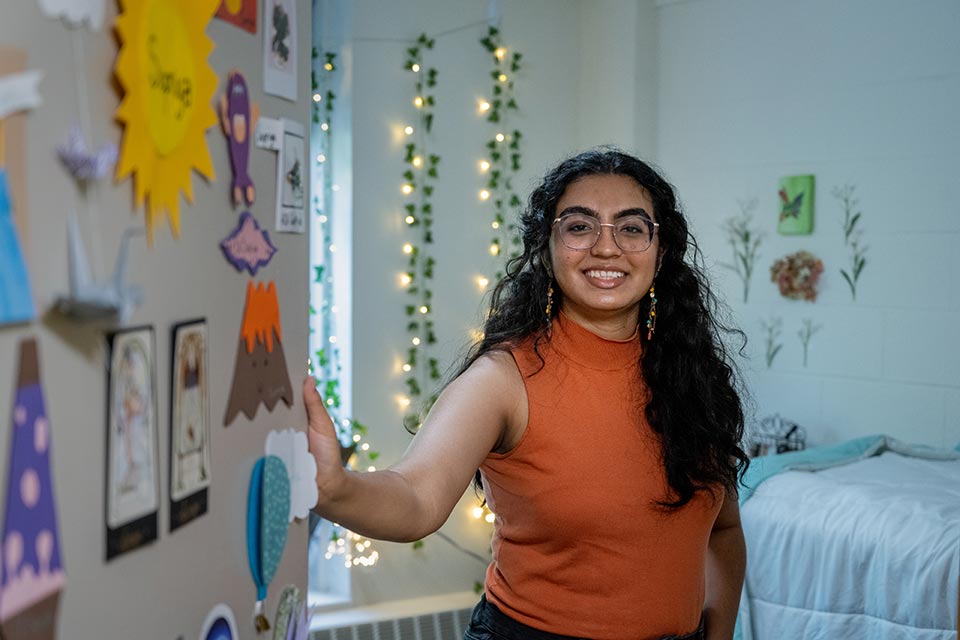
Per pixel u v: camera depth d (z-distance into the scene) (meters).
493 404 1.55
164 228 0.82
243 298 0.99
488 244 4.49
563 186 1.68
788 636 3.11
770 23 4.29
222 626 0.95
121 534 0.77
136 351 0.78
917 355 3.87
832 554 3.04
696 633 1.68
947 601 2.76
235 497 0.97
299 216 1.13
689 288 1.75
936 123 3.80
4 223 0.61
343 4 4.18
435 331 4.38
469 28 4.44
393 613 4.20
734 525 1.90
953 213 3.76
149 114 0.78
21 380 0.64
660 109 4.67
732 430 1.72
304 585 1.19
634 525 1.57
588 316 1.66
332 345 4.28
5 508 0.62
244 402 0.99
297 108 1.13
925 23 3.82
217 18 0.91
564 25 4.72
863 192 4.01
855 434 4.05
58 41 0.67
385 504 1.26
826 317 4.14
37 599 0.66
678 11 4.59
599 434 1.59
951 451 3.65
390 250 4.29
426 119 4.33
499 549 1.66
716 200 4.50
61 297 0.67
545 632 1.58
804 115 4.19
